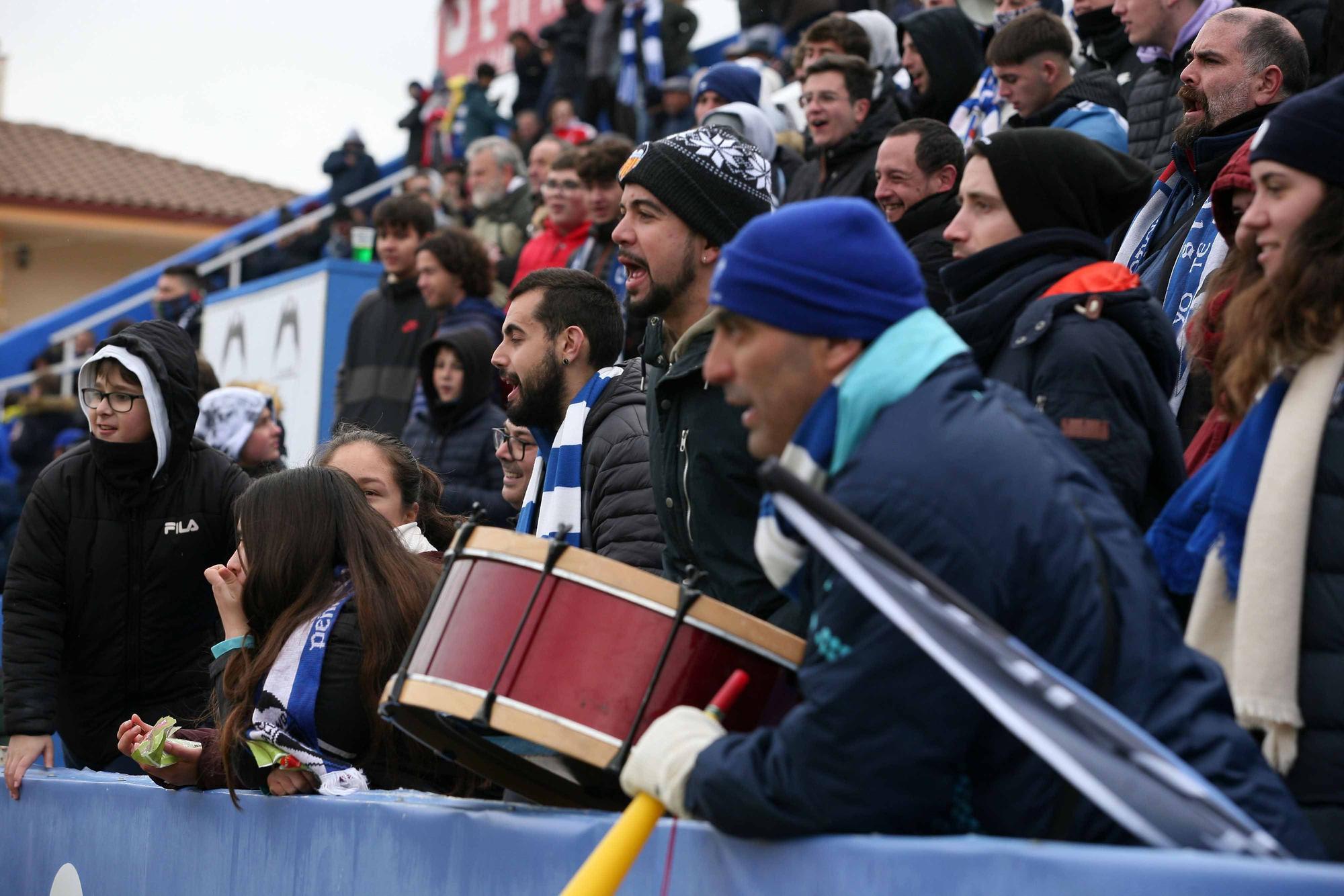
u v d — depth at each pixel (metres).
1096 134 5.93
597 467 4.67
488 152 11.49
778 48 13.01
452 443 7.32
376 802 3.73
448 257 8.58
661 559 4.49
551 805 3.55
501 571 3.14
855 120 7.29
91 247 30.86
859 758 2.43
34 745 5.63
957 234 3.89
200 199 31.27
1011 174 3.78
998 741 2.49
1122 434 3.52
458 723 3.41
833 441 2.67
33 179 30.06
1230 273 3.69
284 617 4.23
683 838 2.78
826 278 2.62
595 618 3.02
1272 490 2.90
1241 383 3.08
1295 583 2.85
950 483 2.46
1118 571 2.46
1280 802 2.45
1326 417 2.92
